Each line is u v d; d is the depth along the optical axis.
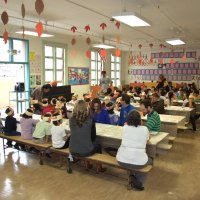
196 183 3.61
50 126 4.27
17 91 7.77
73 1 5.08
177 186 3.51
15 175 3.84
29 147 4.91
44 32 7.22
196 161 4.48
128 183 3.49
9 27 7.61
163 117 5.21
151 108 4.02
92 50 11.64
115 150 3.98
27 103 8.44
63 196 3.22
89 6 5.45
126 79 15.53
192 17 6.50
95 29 8.29
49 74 9.34
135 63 15.18
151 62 14.19
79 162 4.35
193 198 3.19
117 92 6.78
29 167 4.16
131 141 3.20
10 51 7.58
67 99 8.00
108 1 5.07
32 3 5.23
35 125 4.46
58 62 9.72
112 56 13.88
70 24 7.46
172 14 6.18
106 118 4.53
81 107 3.61
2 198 3.15
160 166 4.23
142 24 5.39
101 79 9.23
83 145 3.56
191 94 7.95
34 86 8.61
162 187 3.48
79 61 10.84
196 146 5.41
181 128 5.29
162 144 3.99
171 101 7.46
